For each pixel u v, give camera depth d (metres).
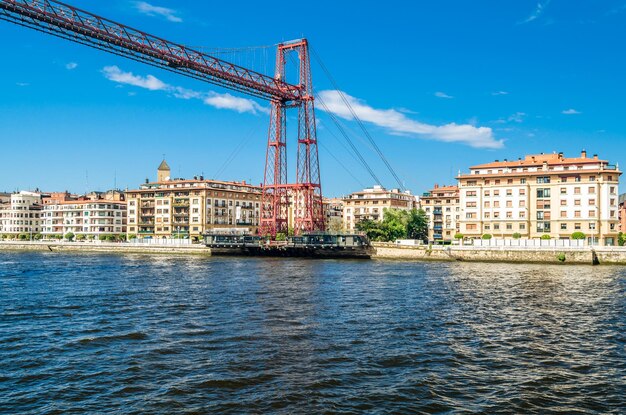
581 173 121.75
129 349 30.03
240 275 75.94
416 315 40.72
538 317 40.00
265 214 138.00
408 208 197.12
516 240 108.88
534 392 23.19
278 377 24.91
